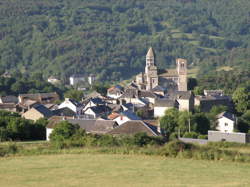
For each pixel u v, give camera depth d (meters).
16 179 114.44
